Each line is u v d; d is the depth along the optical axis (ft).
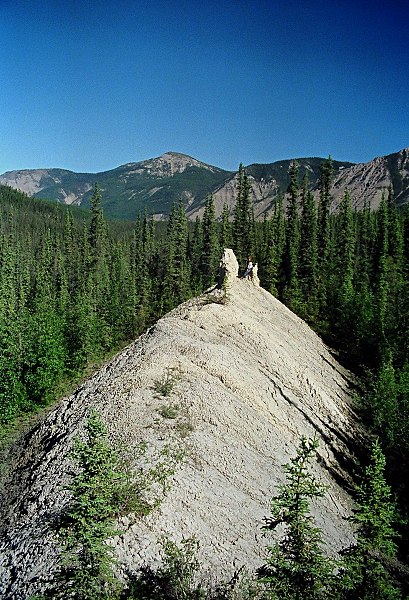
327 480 112.68
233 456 95.66
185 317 152.15
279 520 57.16
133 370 118.62
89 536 55.01
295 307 264.52
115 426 95.86
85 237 373.81
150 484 78.07
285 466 58.70
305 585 53.72
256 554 74.95
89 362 221.87
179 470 84.12
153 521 71.36
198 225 367.66
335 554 84.64
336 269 310.04
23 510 85.81
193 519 75.15
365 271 308.40
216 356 129.18
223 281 177.78
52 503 81.20
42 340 173.58
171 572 63.16
